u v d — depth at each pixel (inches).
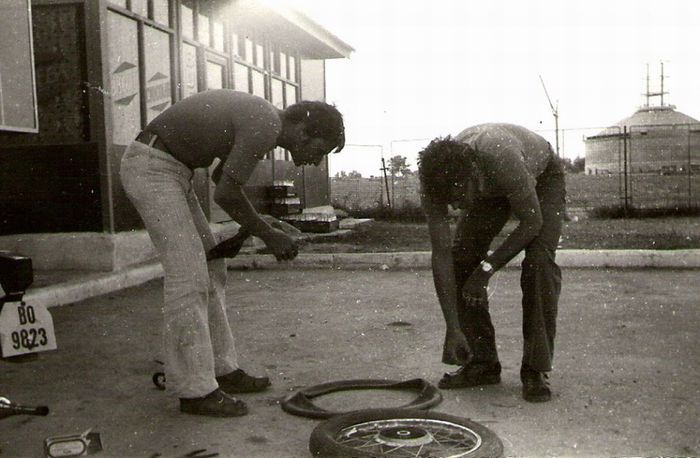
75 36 328.5
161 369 177.6
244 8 498.6
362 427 125.8
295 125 142.5
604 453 117.1
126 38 354.6
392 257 382.0
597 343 198.1
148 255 352.8
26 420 138.8
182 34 417.7
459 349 143.2
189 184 145.9
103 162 327.0
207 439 127.1
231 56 499.5
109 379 168.7
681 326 219.9
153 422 136.8
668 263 361.1
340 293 299.7
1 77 254.8
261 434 129.6
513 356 184.7
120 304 275.3
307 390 153.0
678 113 2942.9
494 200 148.1
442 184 133.2
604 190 1095.6
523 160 136.6
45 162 332.2
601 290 292.8
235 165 135.9
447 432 124.0
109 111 331.0
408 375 170.1
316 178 708.0
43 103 331.0
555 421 133.8
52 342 159.2
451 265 144.3
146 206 138.0
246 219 141.1
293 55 655.8
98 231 329.4
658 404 143.1
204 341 140.6
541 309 143.6
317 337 213.5
